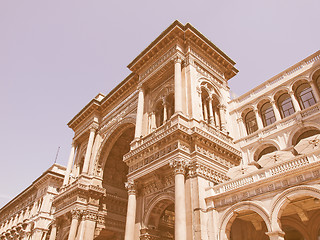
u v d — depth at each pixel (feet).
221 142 81.66
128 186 82.79
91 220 110.11
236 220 76.84
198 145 75.56
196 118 80.53
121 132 125.80
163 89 97.25
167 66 95.61
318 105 77.10
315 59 85.51
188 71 90.22
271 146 85.66
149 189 81.05
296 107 83.35
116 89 134.10
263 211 55.31
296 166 55.06
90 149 130.72
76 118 151.84
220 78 105.50
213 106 98.17
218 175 75.51
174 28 95.25
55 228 119.55
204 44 100.53
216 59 106.63
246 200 59.88
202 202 65.98
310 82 82.84
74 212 109.09
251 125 97.25
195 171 70.38
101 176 124.67
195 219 64.08
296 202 59.52
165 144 77.05
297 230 68.59
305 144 59.57
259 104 96.37
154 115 95.91
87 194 115.24
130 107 120.57
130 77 124.26
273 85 93.66
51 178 176.96
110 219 117.19
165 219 103.55
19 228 179.01
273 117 91.09
